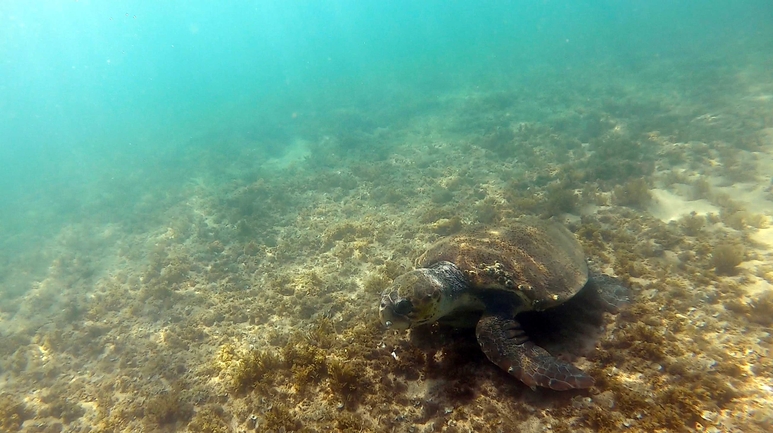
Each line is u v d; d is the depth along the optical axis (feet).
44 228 18.40
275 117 37.42
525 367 5.30
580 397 5.26
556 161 14.38
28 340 9.30
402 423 5.41
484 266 6.19
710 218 8.82
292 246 10.80
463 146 18.10
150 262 11.79
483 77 39.45
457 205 11.64
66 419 6.98
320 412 5.71
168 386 7.06
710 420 4.90
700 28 44.11
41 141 55.47
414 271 6.28
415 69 57.57
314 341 6.91
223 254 11.41
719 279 6.97
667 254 7.86
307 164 20.42
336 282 8.80
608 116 18.88
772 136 12.23
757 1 58.70
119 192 21.50
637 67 28.96
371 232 10.79
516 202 10.98
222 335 7.99
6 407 7.30
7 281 13.14
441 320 6.52
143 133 46.06
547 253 6.59
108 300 9.98
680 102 18.67
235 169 22.47
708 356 5.59
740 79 19.77
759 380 5.24
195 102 73.51
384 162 17.97
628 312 6.41
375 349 6.42
